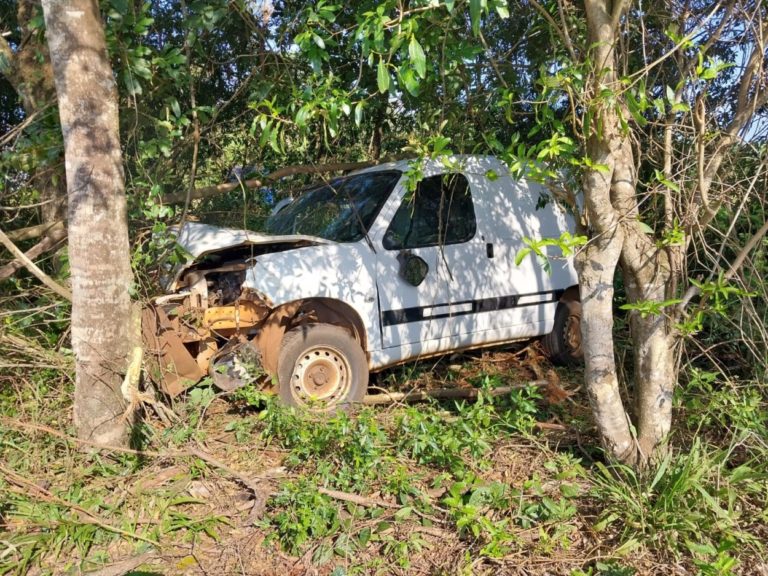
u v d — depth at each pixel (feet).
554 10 13.85
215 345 16.35
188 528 11.85
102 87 13.20
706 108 13.32
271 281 16.37
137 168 16.81
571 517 11.77
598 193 11.52
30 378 15.58
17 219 19.95
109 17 15.01
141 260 15.90
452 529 11.62
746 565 10.52
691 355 16.25
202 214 22.24
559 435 14.99
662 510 11.08
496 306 19.62
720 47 13.58
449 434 13.70
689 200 12.57
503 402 15.97
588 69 10.93
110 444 13.58
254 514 12.07
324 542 11.27
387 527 11.61
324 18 13.87
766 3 12.84
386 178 19.22
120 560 10.91
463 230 19.26
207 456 13.85
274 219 21.31
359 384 17.35
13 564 10.47
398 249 18.11
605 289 12.09
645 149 14.21
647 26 14.60
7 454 13.58
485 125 17.70
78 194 13.14
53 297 16.79
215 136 21.91
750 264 13.57
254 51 19.45
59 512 11.86
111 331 13.51
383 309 17.71
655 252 12.33
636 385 12.91
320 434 13.97
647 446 12.60
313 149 24.68
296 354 16.69
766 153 13.00
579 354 21.84
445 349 18.98
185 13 16.72
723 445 13.67
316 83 14.76
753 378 15.31
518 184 20.51
